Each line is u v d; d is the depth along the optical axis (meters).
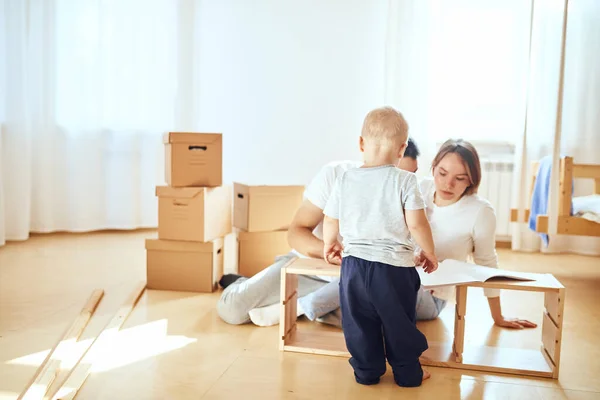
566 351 2.27
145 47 4.51
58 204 4.54
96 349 2.15
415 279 1.86
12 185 4.16
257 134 4.58
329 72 4.48
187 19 4.51
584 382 1.98
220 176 3.12
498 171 4.40
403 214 1.82
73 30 4.40
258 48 4.52
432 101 4.37
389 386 1.90
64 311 2.61
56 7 4.38
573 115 4.22
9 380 1.87
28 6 4.30
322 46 4.46
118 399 1.76
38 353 2.10
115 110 4.52
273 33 4.49
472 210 2.35
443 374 2.01
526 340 2.36
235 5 4.50
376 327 1.90
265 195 3.25
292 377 1.95
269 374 1.97
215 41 4.54
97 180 4.55
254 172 4.62
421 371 1.91
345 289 1.87
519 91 4.23
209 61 4.55
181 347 2.20
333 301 2.46
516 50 4.41
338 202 1.91
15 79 4.12
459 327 2.06
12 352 2.11
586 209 3.61
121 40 4.48
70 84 4.44
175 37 4.53
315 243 2.31
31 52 4.34
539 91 4.25
